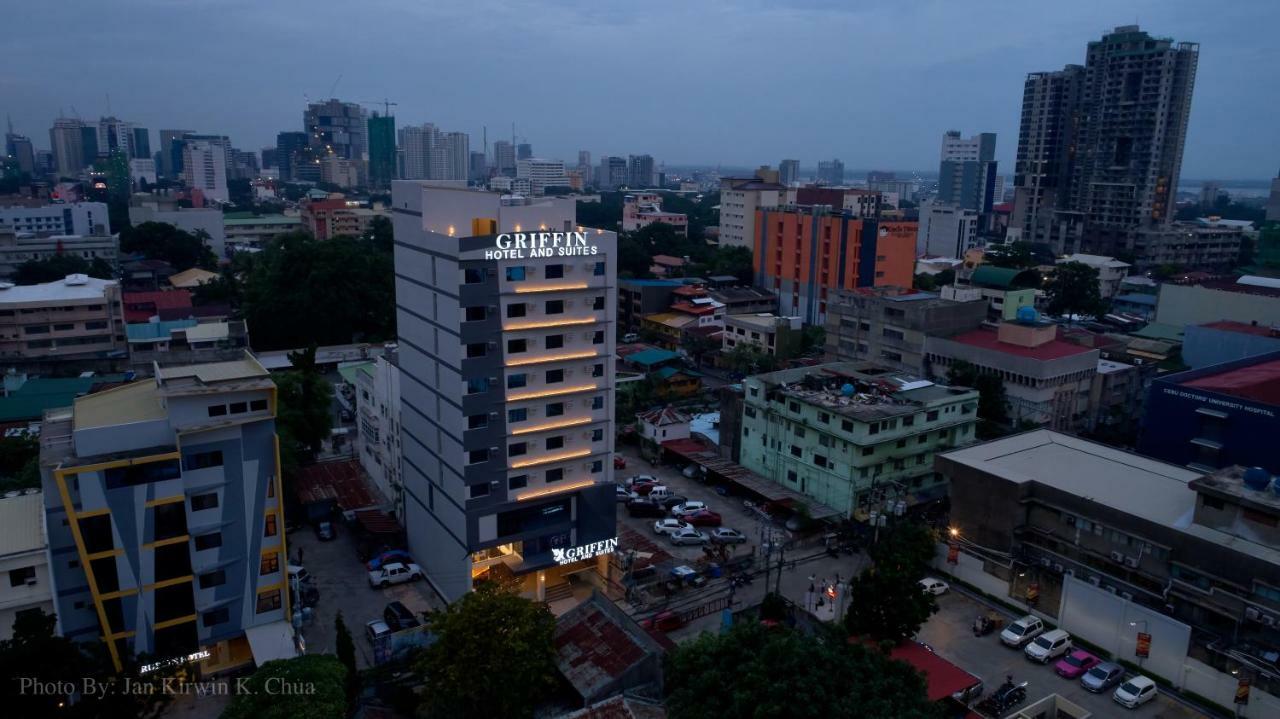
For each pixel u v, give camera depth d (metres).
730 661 42.19
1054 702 50.53
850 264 155.62
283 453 77.50
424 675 49.72
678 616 60.75
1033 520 66.19
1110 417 104.31
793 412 81.62
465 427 59.72
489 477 61.34
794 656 40.06
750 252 195.25
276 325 140.25
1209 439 76.94
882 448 76.94
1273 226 189.25
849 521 75.75
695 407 111.75
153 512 50.47
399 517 75.50
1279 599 51.41
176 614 52.47
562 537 65.25
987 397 96.88
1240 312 130.25
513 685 46.34
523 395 61.62
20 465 76.62
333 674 43.72
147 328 118.31
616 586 66.38
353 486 82.19
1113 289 192.12
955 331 110.75
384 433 78.56
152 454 50.16
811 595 62.47
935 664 51.44
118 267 182.38
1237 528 55.28
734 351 129.38
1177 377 83.06
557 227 68.56
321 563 71.00
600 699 47.38
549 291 61.16
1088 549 62.00
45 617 42.28
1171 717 51.81
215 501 52.56
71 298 123.50
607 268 63.97
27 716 38.94
